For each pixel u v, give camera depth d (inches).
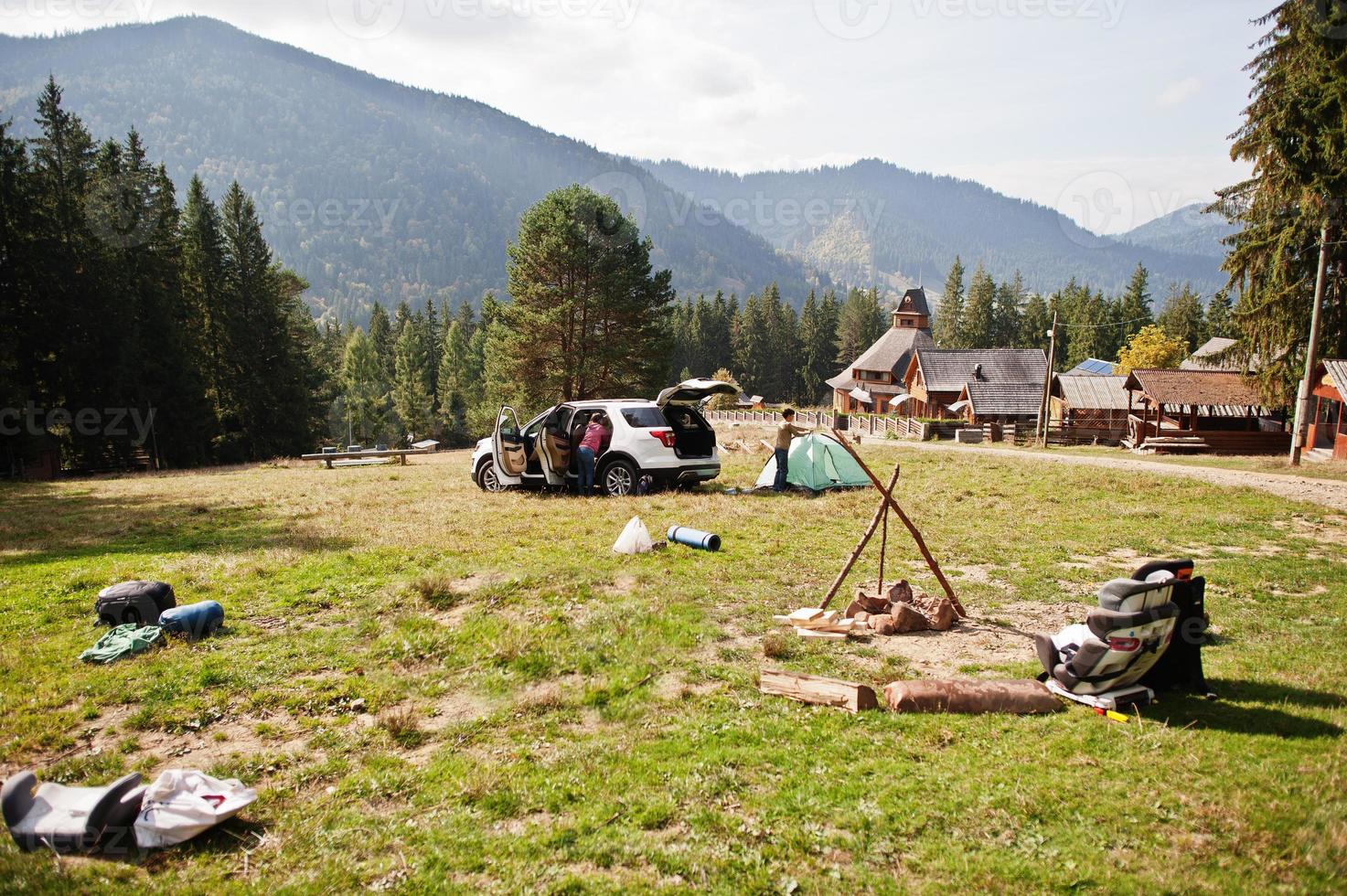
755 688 214.8
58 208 1455.5
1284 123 863.1
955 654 243.6
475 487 649.0
